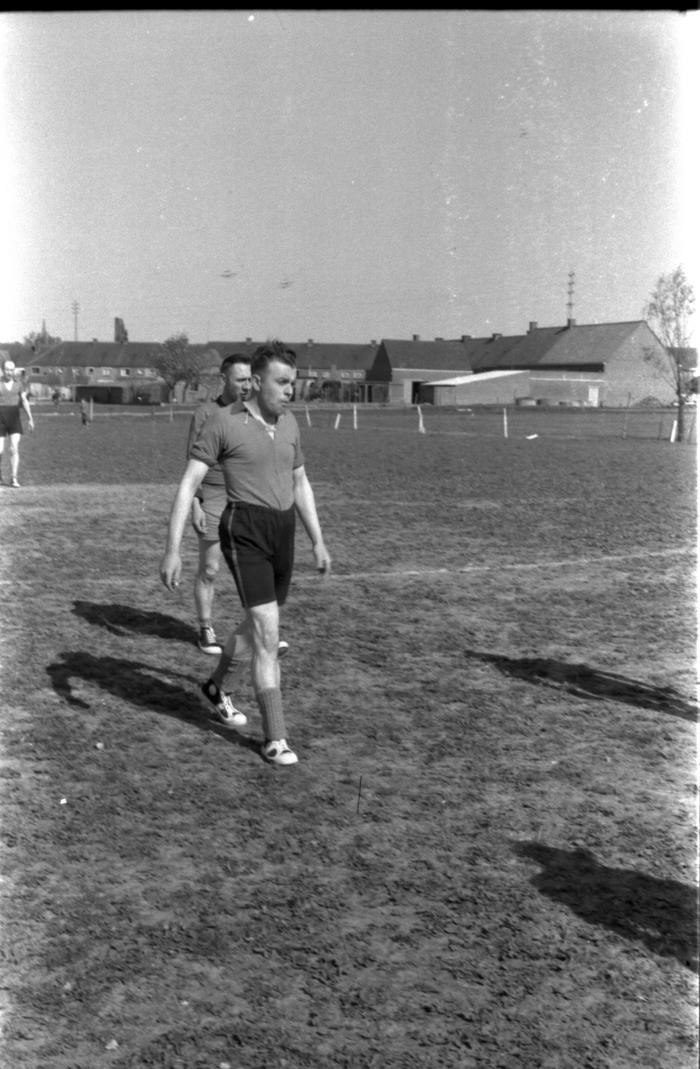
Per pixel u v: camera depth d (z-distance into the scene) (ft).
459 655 24.39
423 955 11.37
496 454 97.45
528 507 54.75
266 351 17.39
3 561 37.01
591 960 11.30
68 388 337.52
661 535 44.75
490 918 12.19
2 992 10.63
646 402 243.81
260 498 17.46
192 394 283.79
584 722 19.58
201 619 24.52
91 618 27.99
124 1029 10.05
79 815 15.05
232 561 17.38
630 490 64.13
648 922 12.14
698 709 20.49
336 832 14.56
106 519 49.55
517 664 23.59
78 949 11.44
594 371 278.05
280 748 17.26
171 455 97.19
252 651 17.56
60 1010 10.35
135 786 16.19
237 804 15.52
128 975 10.94
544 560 38.04
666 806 15.61
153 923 12.01
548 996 10.64
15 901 12.48
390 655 24.34
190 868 13.41
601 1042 9.92
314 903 12.50
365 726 19.20
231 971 11.03
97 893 12.71
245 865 13.51
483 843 14.24
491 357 331.16
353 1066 9.54
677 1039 9.97
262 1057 9.66
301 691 21.43
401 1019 10.24
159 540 42.93
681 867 13.58
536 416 206.59
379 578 34.22
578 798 15.88
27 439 124.26
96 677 22.30
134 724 19.24
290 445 17.72
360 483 68.08
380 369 330.13
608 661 23.94
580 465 84.23
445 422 180.55
